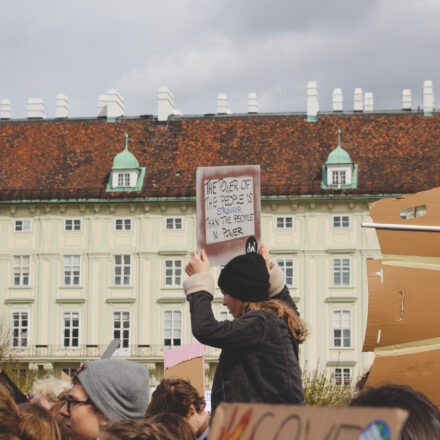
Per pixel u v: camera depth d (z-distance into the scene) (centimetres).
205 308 651
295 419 296
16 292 6719
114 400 650
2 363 5053
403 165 6850
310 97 7269
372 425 278
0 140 7250
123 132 7275
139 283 6650
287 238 6625
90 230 6725
